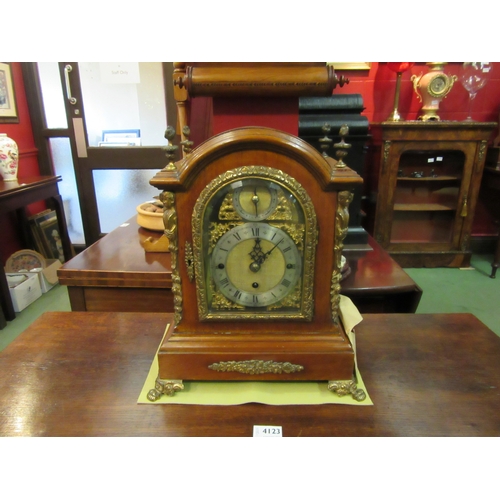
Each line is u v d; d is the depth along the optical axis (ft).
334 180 1.96
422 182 8.13
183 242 2.12
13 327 6.02
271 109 2.53
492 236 9.02
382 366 2.48
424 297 6.94
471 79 7.44
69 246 8.16
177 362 2.21
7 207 6.17
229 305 2.26
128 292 3.75
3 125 7.30
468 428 2.00
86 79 7.79
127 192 8.52
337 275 2.16
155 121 8.08
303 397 2.21
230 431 1.99
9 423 2.03
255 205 2.08
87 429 1.99
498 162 7.70
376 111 8.00
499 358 2.56
